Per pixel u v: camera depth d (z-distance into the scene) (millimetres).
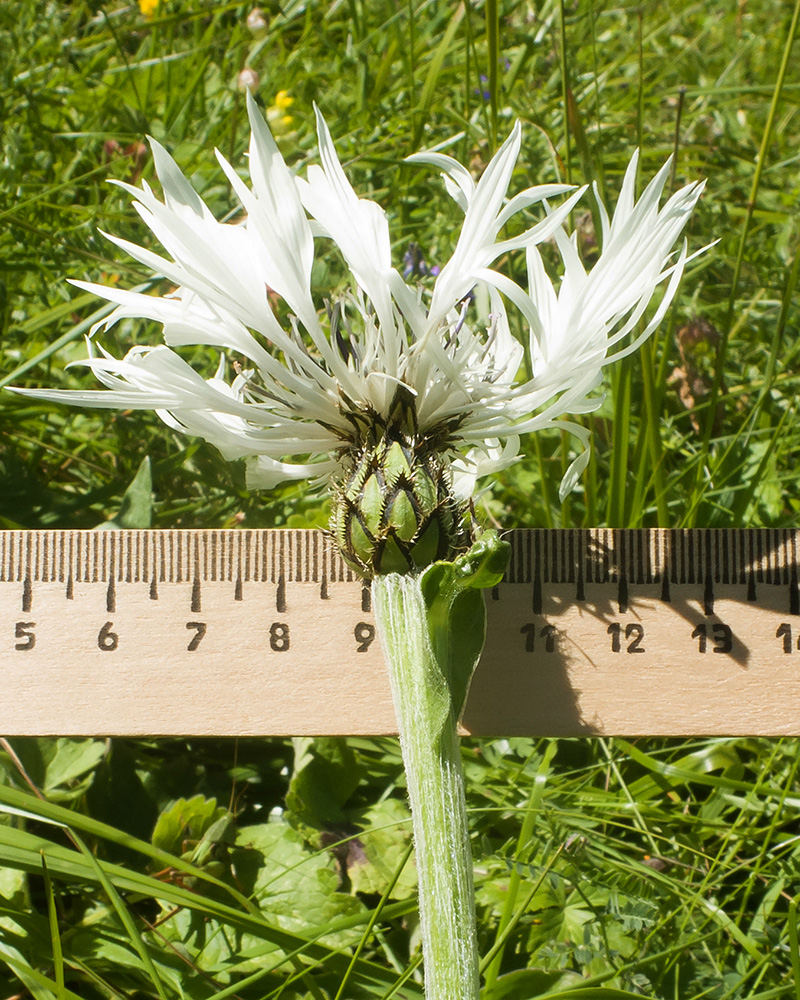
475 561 180
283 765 218
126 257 266
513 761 221
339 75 354
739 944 200
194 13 353
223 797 214
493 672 211
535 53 340
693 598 212
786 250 298
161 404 191
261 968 194
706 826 211
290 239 187
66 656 212
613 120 347
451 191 198
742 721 211
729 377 270
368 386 191
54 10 365
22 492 238
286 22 386
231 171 186
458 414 193
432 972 178
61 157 308
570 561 212
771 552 212
